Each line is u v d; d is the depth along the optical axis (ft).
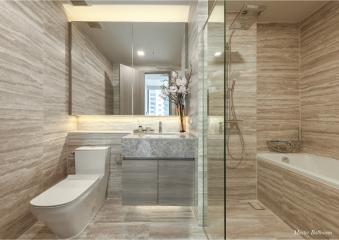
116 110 9.45
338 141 7.97
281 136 9.78
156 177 7.21
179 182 7.21
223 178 5.09
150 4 8.66
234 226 6.40
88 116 9.52
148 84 9.45
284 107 9.95
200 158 6.86
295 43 9.91
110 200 8.68
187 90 8.84
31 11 6.49
